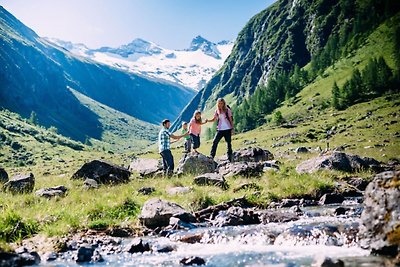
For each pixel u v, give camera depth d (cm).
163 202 1462
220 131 2584
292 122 17425
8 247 995
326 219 1308
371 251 886
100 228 1323
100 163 2553
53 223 1359
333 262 784
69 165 14988
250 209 1581
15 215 1314
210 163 2542
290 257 910
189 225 1334
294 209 1545
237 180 2130
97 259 985
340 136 9700
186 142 2953
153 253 1045
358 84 18075
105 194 1792
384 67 18062
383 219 905
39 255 1035
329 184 1936
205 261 927
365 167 2514
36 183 2466
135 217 1444
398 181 926
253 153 3058
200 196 1653
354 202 1722
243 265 870
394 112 12419
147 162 3200
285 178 2097
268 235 1125
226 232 1195
